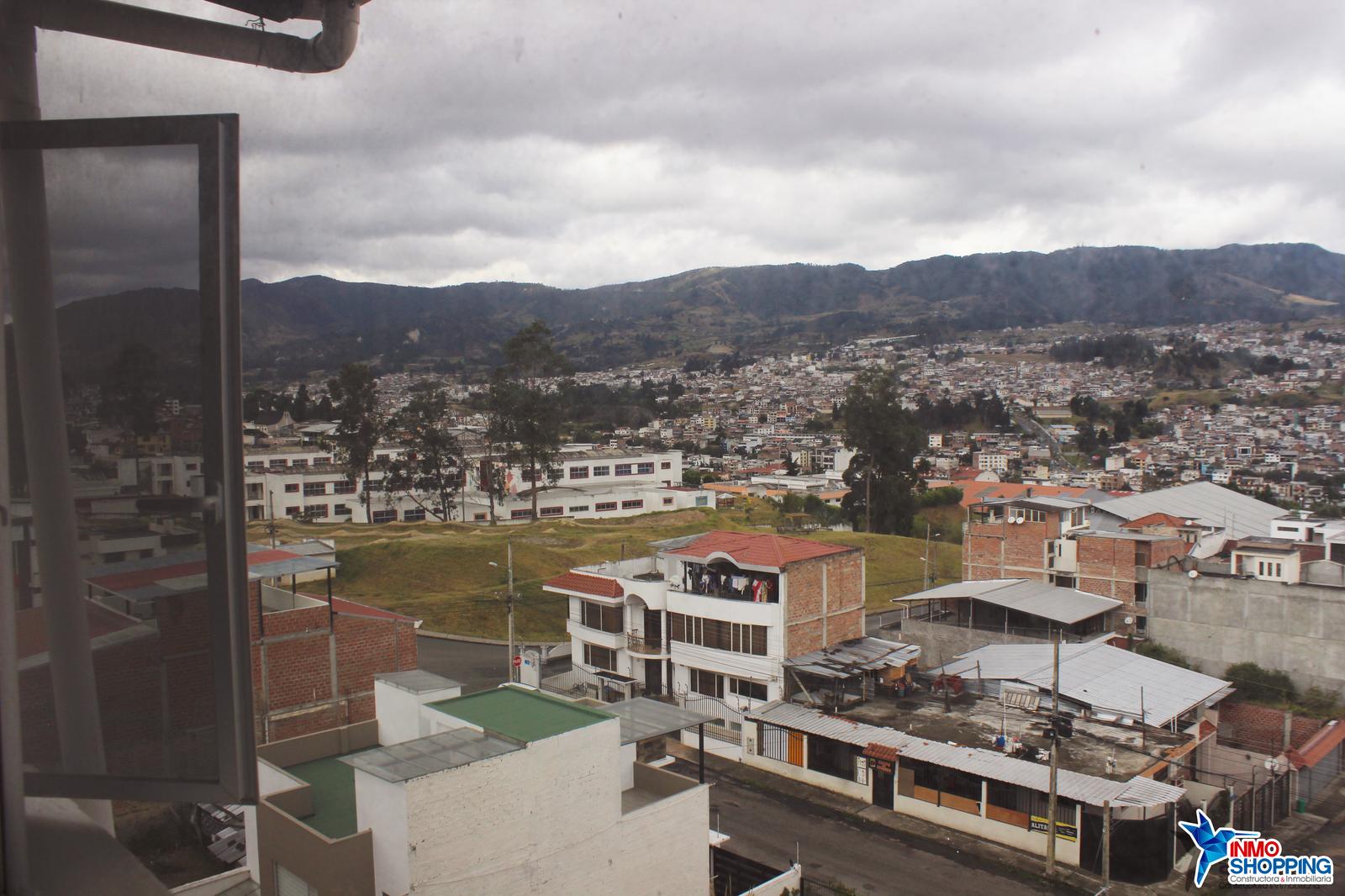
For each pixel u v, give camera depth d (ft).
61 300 12.91
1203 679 112.06
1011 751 91.76
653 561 138.62
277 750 63.05
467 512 262.47
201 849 68.90
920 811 93.04
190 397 12.73
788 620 110.63
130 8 14.14
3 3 13.05
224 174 12.67
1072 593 142.10
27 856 12.17
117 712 13.11
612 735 55.52
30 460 12.82
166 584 12.91
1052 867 81.46
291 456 287.69
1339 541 151.94
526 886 51.11
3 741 11.87
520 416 235.81
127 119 12.55
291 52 16.60
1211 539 168.76
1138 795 80.74
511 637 124.67
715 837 74.23
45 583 12.95
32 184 12.75
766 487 371.56
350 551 192.95
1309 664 121.60
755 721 107.04
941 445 588.50
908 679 113.29
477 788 48.88
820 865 83.20
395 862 46.91
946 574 205.67
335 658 88.69
